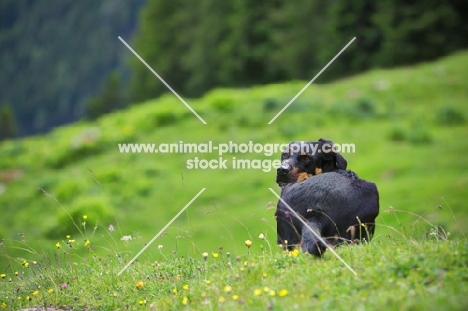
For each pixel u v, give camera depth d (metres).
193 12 94.12
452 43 64.69
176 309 9.20
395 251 9.35
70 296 10.79
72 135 50.44
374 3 67.38
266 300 8.48
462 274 8.32
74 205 33.31
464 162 34.41
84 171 42.03
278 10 80.44
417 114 43.44
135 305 10.05
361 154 37.88
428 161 35.19
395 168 34.62
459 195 29.48
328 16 72.62
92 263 12.76
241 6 82.19
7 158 48.00
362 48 68.12
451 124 42.28
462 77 49.81
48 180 41.50
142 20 101.81
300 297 8.38
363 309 7.70
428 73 51.22
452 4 65.06
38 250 28.62
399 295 7.98
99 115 110.44
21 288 11.66
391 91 48.00
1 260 20.81
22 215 37.94
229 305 8.57
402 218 27.62
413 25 64.19
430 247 9.34
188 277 10.87
